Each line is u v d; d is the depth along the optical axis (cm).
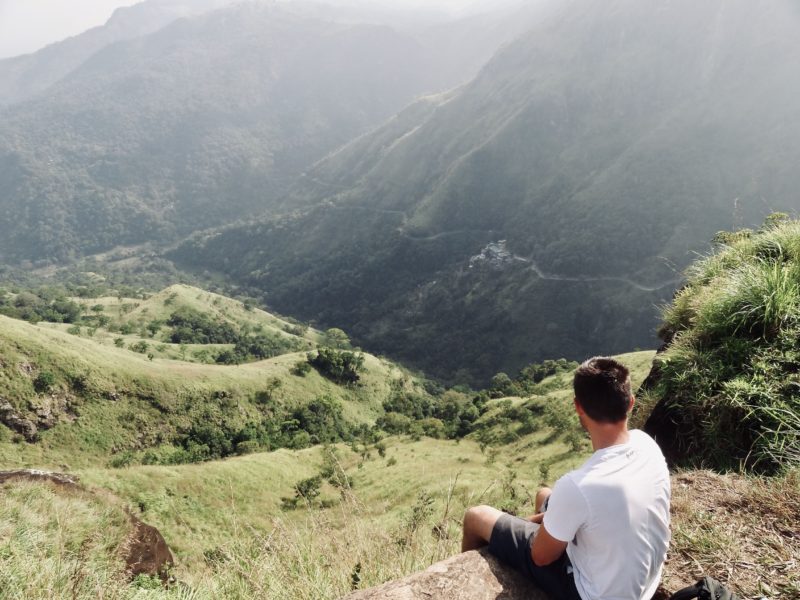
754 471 433
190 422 7756
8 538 538
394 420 9275
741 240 760
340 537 392
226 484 3494
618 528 182
